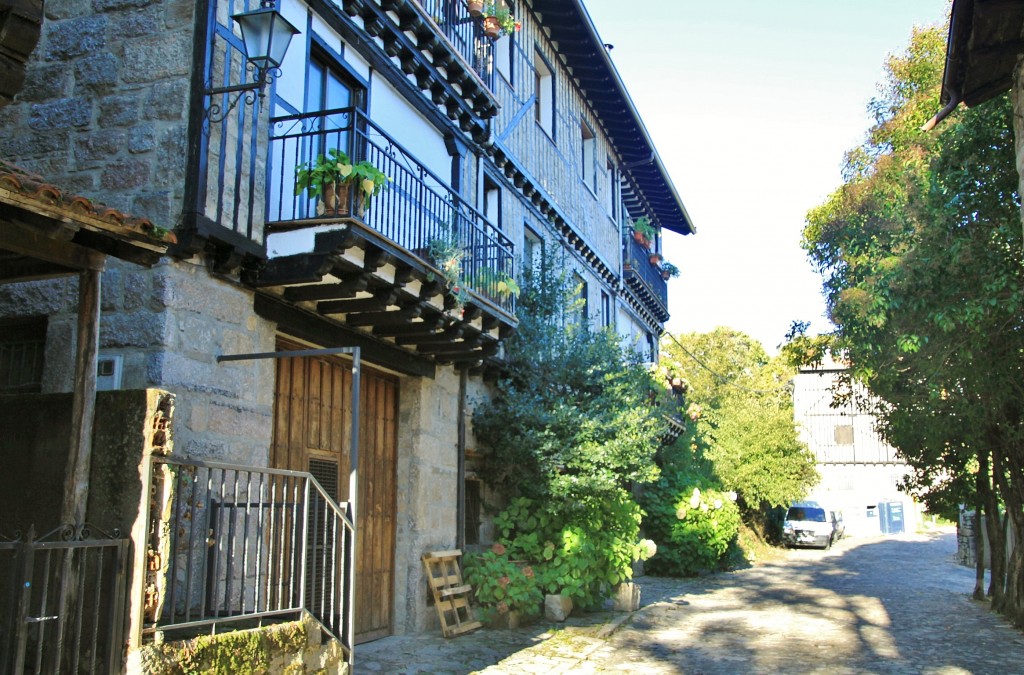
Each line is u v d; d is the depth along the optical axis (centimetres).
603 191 1942
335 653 615
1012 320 1012
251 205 744
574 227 1681
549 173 1566
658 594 1591
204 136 701
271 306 795
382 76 1003
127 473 478
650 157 2092
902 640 1103
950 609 1407
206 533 516
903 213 1075
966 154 981
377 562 1003
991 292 942
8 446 509
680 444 2119
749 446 2697
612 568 1284
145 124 720
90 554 473
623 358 1373
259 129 768
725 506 2097
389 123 1016
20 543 416
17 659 406
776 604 1467
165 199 696
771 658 979
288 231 756
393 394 1070
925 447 1416
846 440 4428
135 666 451
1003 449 1239
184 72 718
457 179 1177
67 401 500
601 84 1788
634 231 2186
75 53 759
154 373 662
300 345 876
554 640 1045
